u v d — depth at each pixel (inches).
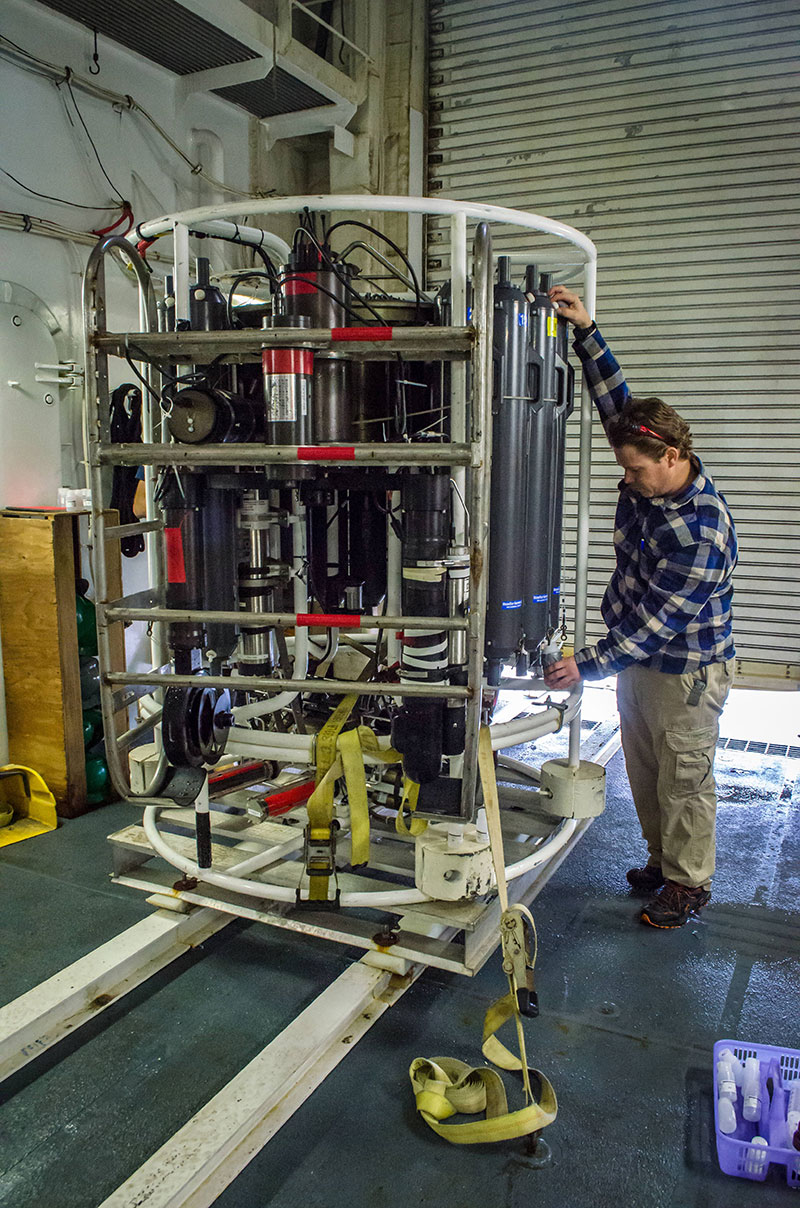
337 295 80.8
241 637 91.1
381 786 98.2
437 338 69.3
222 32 159.8
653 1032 83.9
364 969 88.8
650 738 106.2
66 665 131.7
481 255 67.2
